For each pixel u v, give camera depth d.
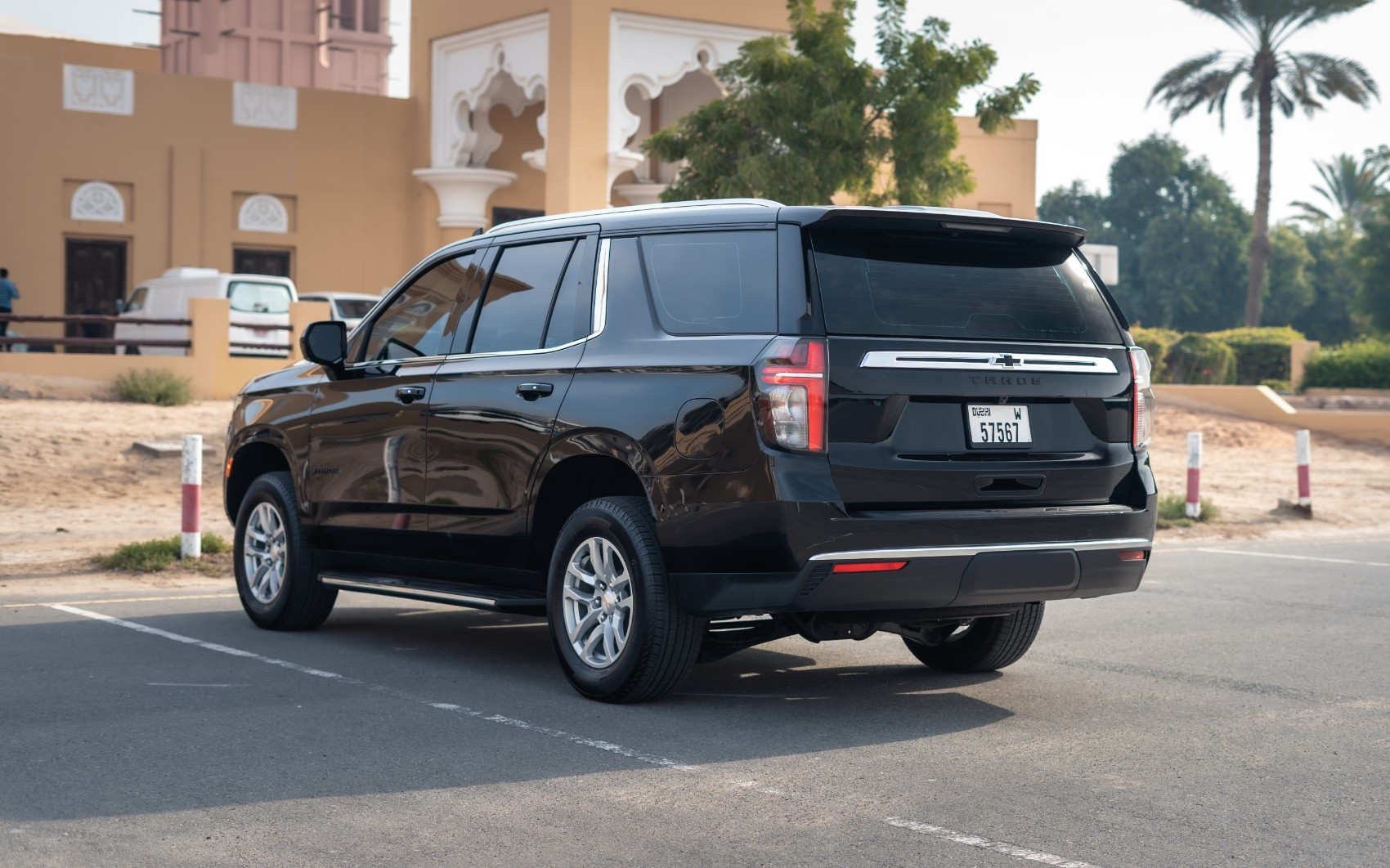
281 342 26.69
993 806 4.89
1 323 27.47
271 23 45.69
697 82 32.25
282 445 8.29
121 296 31.05
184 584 10.51
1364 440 27.55
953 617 6.33
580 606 6.56
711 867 4.25
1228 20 51.69
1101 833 4.60
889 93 20.97
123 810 4.77
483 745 5.68
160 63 47.22
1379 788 5.17
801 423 5.74
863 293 5.93
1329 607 9.78
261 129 31.69
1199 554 13.22
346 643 8.04
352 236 32.53
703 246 6.29
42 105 29.95
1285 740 5.90
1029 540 6.04
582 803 4.88
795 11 21.48
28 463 16.89
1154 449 25.25
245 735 5.80
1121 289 87.38
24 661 7.36
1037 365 6.14
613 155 27.34
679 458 6.02
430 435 7.25
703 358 6.03
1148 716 6.36
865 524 5.74
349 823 4.65
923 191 21.20
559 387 6.57
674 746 5.69
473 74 30.61
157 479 16.81
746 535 5.82
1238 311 84.38
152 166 30.94
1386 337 52.84
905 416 5.89
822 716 6.28
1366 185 78.62
